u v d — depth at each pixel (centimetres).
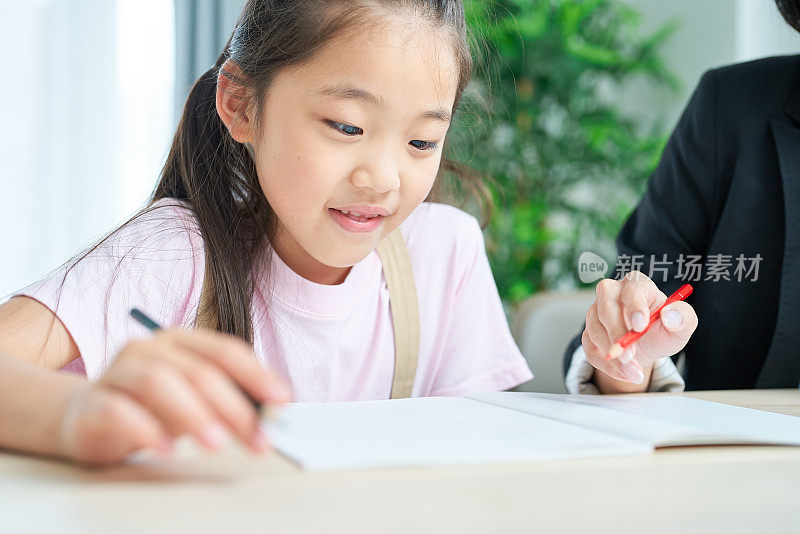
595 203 286
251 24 75
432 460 43
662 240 114
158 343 39
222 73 78
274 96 70
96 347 69
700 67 274
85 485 37
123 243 77
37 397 43
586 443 47
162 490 37
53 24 251
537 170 259
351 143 68
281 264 84
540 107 257
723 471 43
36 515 33
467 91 100
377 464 41
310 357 86
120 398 37
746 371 108
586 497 38
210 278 79
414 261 96
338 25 65
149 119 258
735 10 259
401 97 66
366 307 90
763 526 34
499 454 44
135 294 74
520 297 251
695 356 112
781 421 59
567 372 93
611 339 71
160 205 84
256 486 38
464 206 123
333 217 71
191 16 248
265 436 37
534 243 256
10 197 247
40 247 250
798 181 103
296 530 32
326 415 55
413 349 93
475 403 64
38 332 66
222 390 36
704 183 112
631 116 292
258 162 74
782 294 101
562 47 253
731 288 108
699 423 57
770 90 111
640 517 35
